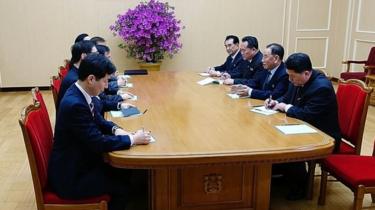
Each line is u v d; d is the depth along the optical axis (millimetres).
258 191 2219
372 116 4926
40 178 1852
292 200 2688
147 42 5855
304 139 1990
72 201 1890
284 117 2418
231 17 6586
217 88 3352
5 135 4082
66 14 6125
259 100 2902
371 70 5492
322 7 6906
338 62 7086
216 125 2227
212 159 1771
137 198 2678
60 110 1871
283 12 6738
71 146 1873
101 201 1909
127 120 2340
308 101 2502
